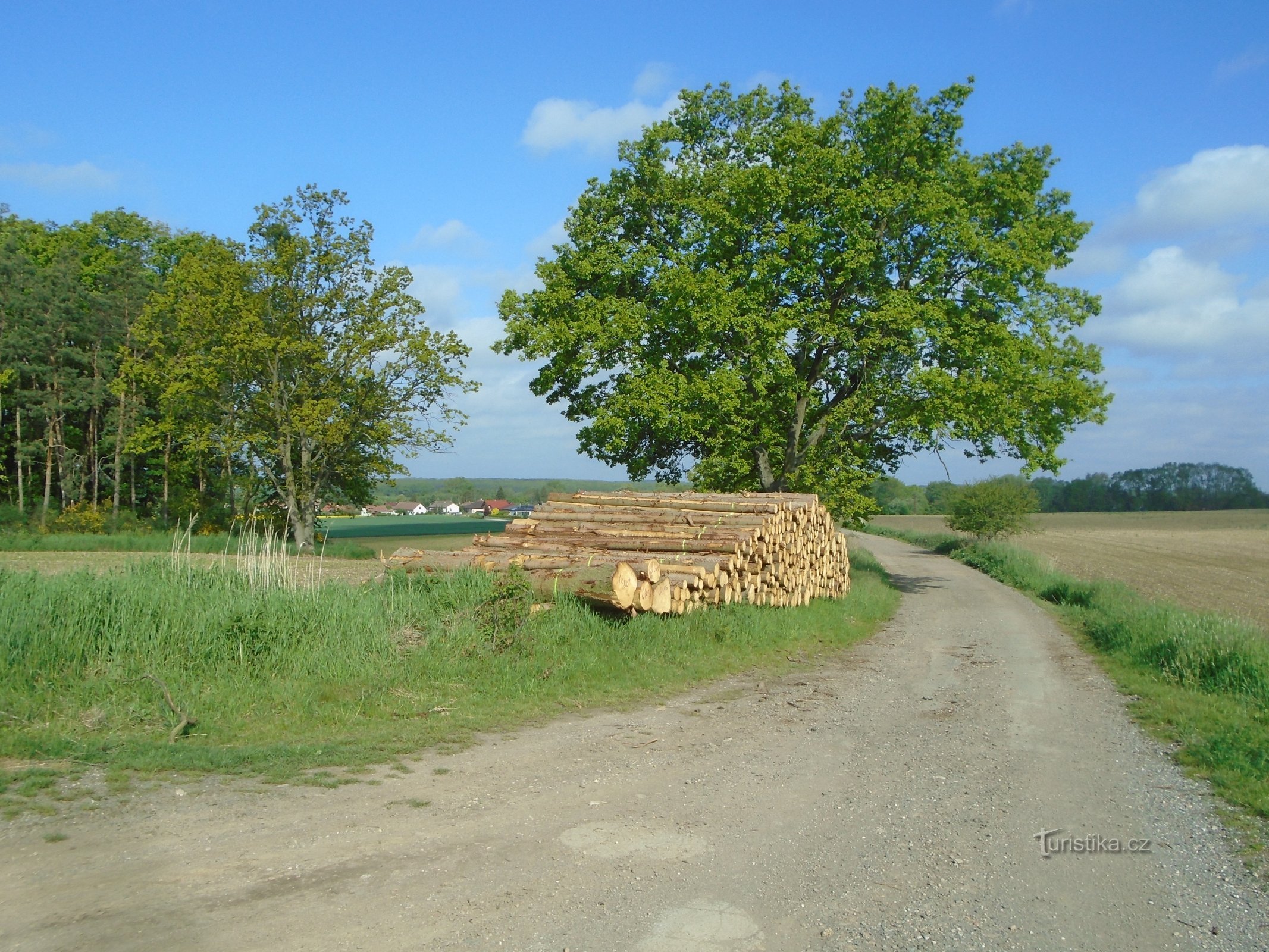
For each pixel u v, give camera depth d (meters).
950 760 7.26
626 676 9.79
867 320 23.67
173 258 45.75
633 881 4.44
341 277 33.56
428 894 4.16
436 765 6.33
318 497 35.34
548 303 24.80
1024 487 47.69
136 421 39.12
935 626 18.00
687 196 25.94
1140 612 16.36
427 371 33.84
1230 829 5.72
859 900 4.36
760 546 14.98
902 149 24.56
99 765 5.73
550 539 14.48
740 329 23.08
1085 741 8.20
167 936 3.62
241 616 8.60
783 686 10.32
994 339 23.98
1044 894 4.54
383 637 9.20
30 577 9.10
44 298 39.03
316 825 4.98
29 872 4.17
